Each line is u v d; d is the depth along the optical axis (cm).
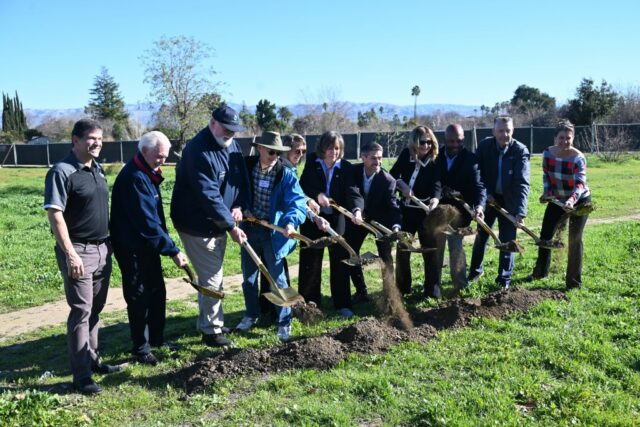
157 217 537
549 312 593
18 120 6981
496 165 728
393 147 3434
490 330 561
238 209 580
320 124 4316
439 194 698
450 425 387
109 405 457
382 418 409
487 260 880
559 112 4788
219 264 586
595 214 1428
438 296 714
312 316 637
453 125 704
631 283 697
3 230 1495
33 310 788
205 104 2862
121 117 6719
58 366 567
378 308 675
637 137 3669
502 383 446
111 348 608
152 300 575
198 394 464
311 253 678
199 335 631
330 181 671
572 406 409
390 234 638
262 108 5338
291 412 418
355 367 492
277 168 621
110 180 2698
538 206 1565
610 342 514
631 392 431
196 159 550
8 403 424
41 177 3544
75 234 486
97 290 515
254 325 656
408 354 508
